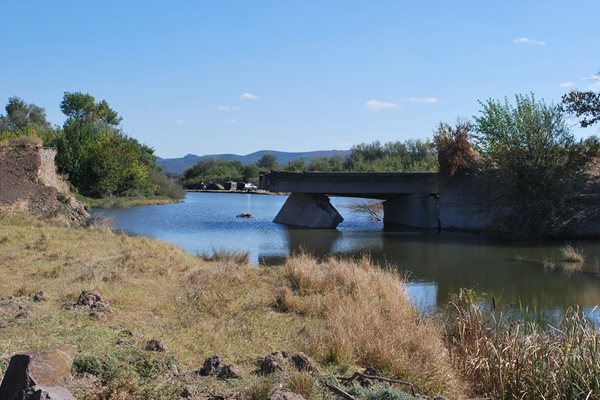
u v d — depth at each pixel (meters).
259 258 22.12
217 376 6.61
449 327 10.84
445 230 34.81
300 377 6.26
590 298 15.85
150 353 7.07
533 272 19.98
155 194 71.19
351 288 12.86
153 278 13.32
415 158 83.94
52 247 16.67
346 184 36.66
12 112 99.50
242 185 104.75
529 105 32.41
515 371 8.40
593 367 8.00
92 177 60.00
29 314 8.57
